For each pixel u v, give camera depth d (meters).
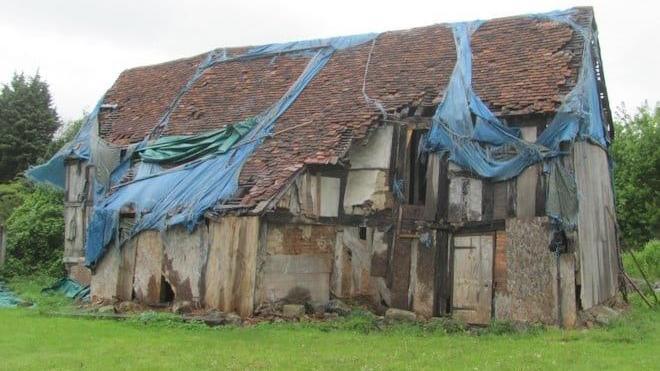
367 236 18.34
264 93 22.20
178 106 23.62
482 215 16.91
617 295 20.88
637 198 38.53
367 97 19.44
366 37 22.67
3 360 11.09
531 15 20.19
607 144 21.16
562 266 15.84
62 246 27.55
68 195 24.59
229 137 20.41
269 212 17.00
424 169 18.08
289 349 12.37
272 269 17.34
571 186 16.12
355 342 13.33
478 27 20.78
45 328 14.65
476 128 16.95
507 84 17.77
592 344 13.08
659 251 30.52
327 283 18.36
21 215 28.16
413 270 17.64
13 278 25.91
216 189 18.31
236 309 16.95
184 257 18.28
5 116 43.53
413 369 10.29
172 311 17.70
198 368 10.38
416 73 19.84
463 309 17.00
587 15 19.27
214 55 25.70
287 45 24.12
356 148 18.55
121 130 24.09
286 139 19.19
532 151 16.17
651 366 10.78
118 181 22.19
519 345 12.98
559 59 17.92
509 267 16.38
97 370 10.15
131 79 27.36
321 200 18.25
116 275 19.86
